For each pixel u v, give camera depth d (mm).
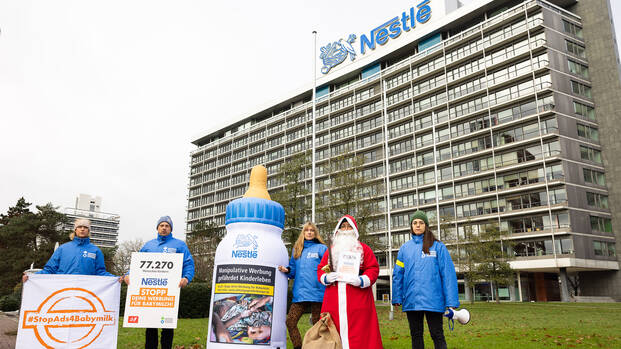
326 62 79875
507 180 51125
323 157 75250
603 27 52375
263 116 94875
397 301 5930
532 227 47688
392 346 8523
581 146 48688
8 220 57656
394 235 61250
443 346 5465
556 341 9219
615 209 47938
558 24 52031
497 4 56594
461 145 57094
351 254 5516
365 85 71562
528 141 49312
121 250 69875
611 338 9711
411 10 67250
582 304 31625
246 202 6469
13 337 11062
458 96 58812
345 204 24125
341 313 5273
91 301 6230
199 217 100375
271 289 6188
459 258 36938
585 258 44344
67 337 6023
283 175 27141
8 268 48906
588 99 51281
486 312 24203
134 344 9070
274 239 6480
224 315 5977
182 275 6539
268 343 5992
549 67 49250
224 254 6246
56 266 6520
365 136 70812
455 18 60219
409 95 65000
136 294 6242
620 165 48375
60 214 54281
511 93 52688
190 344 9023
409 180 62062
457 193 56000
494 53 55344
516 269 47031
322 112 79188
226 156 98750
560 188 46281
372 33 72750
